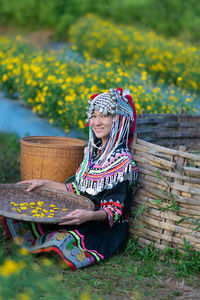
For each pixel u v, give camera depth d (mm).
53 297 2102
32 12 14789
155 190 2785
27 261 2527
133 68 6730
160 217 2793
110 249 2826
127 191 2875
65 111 5020
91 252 2713
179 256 2719
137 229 2945
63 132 5484
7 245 2896
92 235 2785
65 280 2441
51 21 14078
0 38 11320
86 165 3004
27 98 6340
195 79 6430
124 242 2941
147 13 13938
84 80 5434
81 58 8945
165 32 13070
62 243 2646
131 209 2957
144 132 3426
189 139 3738
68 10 14297
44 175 3367
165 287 2477
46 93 5527
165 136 3594
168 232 2779
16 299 1968
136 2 14289
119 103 2883
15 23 15023
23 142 3441
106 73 5398
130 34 9836
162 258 2783
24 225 3002
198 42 11258
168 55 7688
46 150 3330
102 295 2342
